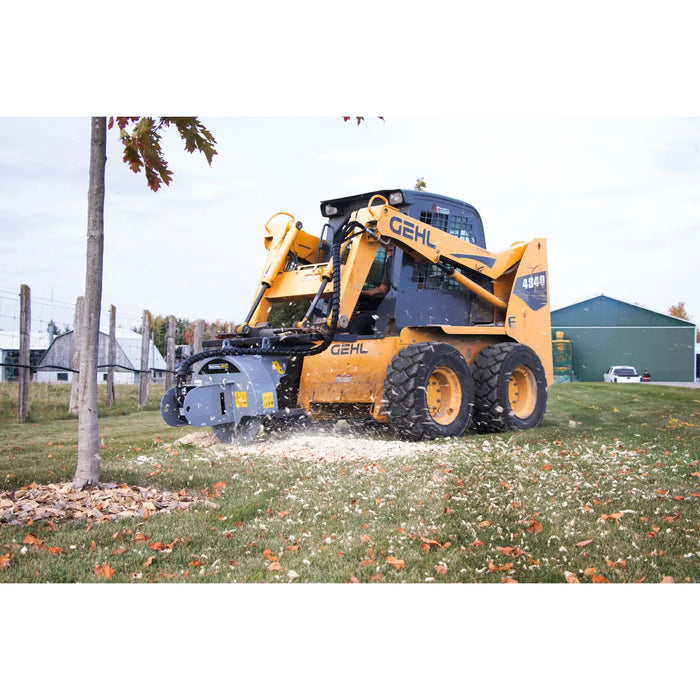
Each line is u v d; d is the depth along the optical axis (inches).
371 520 144.1
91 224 169.0
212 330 526.6
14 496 162.7
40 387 468.1
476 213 323.3
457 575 114.7
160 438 287.4
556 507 153.4
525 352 315.9
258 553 125.1
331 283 259.9
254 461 216.5
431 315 297.3
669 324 1137.4
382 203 291.1
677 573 115.4
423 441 261.7
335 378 278.8
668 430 296.7
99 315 172.2
